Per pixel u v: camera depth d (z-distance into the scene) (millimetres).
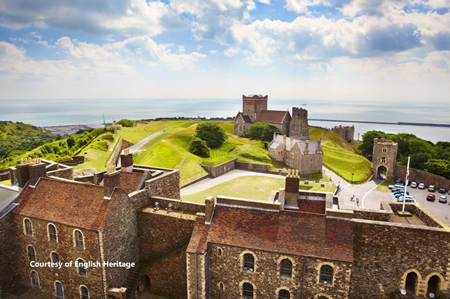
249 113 172625
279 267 28328
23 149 158500
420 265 27781
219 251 30000
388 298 28875
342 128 188875
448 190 88812
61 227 31750
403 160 127125
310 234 28406
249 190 75188
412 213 34812
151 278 34406
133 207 34500
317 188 82125
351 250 26953
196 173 87000
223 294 30781
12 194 36656
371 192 86062
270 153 113312
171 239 34156
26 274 35375
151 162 97812
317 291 27688
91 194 32906
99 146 112625
